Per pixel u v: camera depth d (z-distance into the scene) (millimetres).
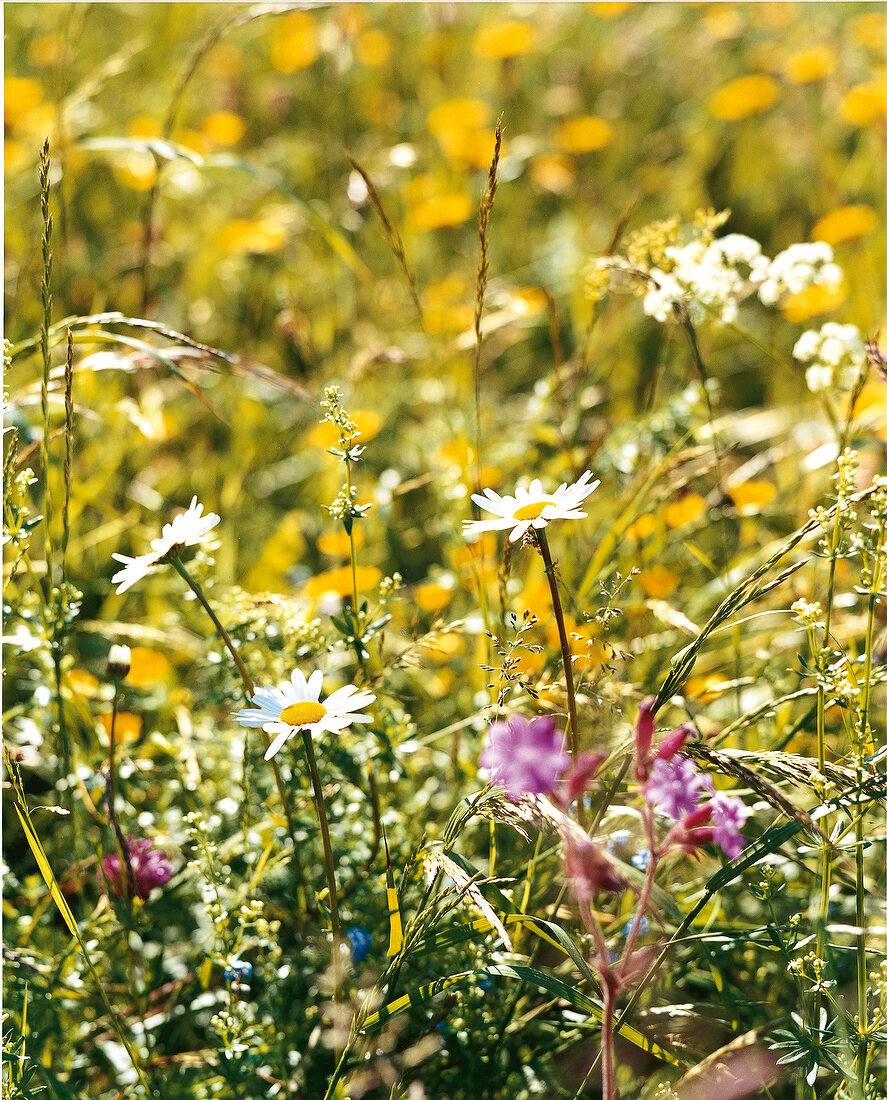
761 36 7738
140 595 3611
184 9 6938
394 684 3002
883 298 4910
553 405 3459
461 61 7324
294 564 3779
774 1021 1820
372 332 4691
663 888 2109
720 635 3010
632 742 1711
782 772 1663
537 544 1743
